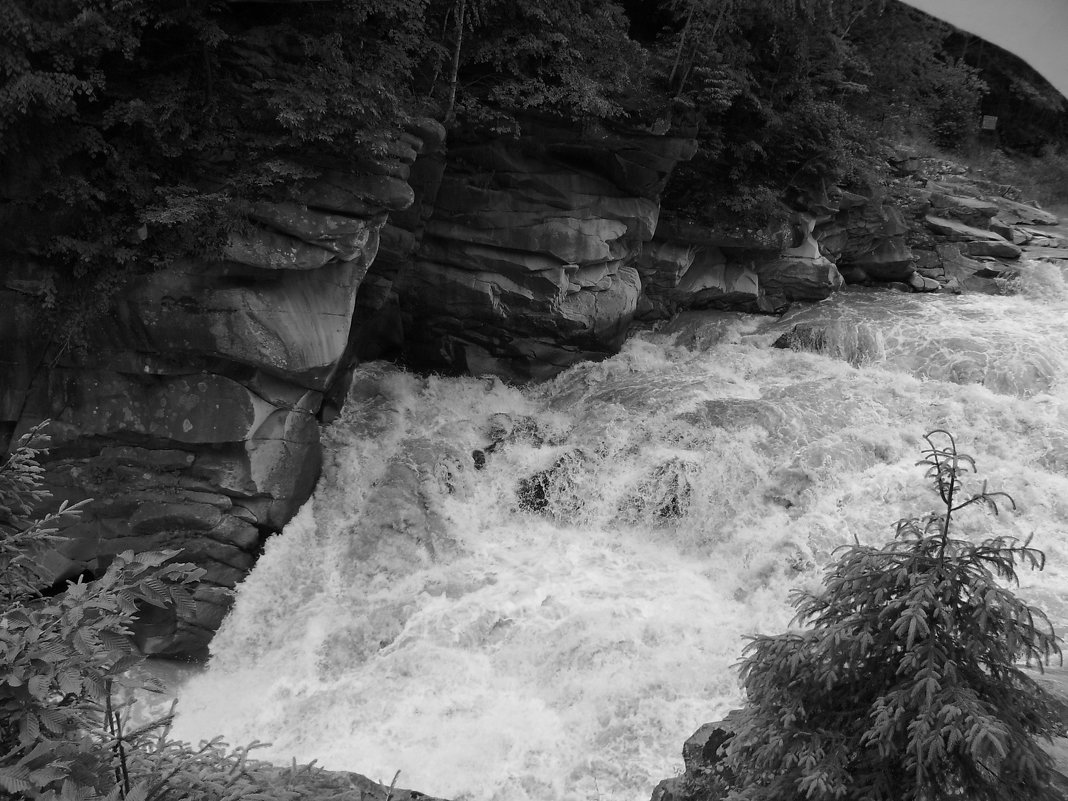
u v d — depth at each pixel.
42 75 9.98
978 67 28.41
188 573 3.76
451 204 14.56
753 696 4.62
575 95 13.38
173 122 10.99
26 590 4.26
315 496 12.92
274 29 11.59
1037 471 12.33
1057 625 9.33
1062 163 27.36
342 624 11.38
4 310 11.09
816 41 17.06
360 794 4.84
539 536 12.95
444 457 13.65
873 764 4.18
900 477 12.32
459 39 12.59
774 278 17.89
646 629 10.55
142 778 3.79
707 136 16.11
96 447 11.51
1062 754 4.94
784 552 11.55
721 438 13.34
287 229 11.23
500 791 8.69
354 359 14.70
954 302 17.80
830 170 17.14
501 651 10.58
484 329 15.46
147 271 11.21
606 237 15.17
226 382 11.55
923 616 3.97
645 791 8.48
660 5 16.11
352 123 11.31
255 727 10.04
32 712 3.40
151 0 10.71
